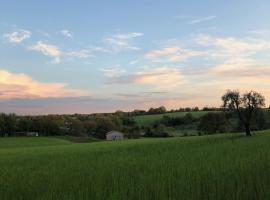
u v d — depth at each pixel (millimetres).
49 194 15508
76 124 179250
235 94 85938
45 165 31625
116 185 16734
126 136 166750
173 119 183625
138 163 27719
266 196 13570
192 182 16766
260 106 85250
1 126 166625
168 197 14273
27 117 179000
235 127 113438
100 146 74125
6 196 15984
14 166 31984
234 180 16797
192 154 33812
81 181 19094
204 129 141250
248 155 28125
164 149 46188
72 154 48219
